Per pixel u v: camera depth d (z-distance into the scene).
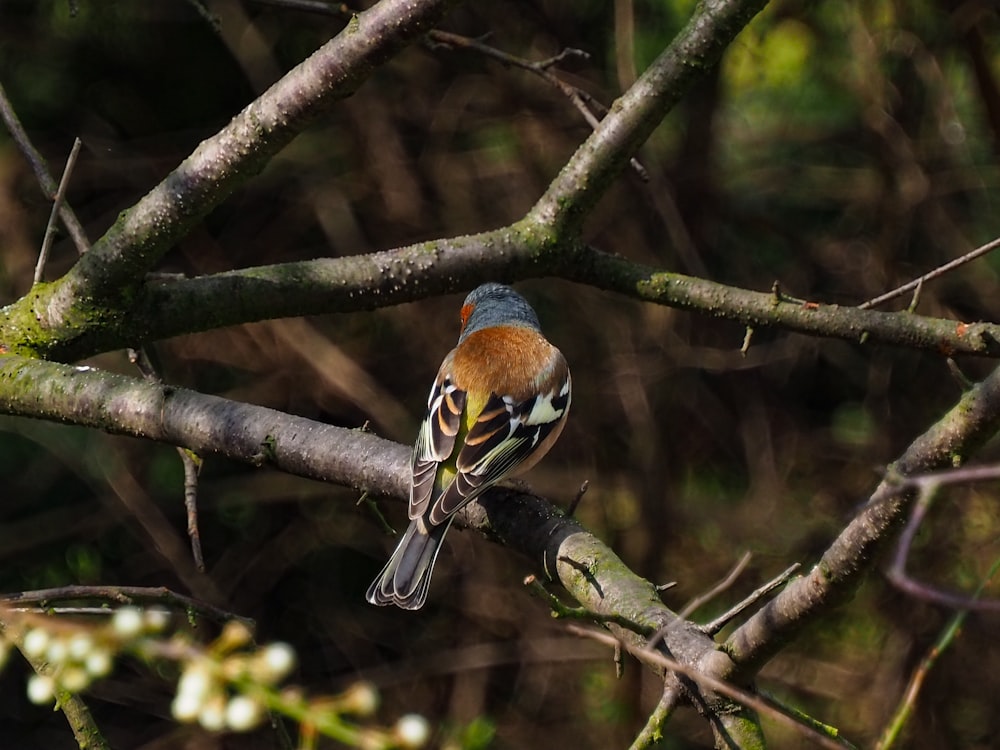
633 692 13.80
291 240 14.73
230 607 14.70
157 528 14.30
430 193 14.43
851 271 14.29
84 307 5.79
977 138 13.71
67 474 14.72
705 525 14.30
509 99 14.06
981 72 12.52
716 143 14.20
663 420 14.52
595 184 6.38
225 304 6.00
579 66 14.18
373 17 4.98
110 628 2.69
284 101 5.15
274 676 2.56
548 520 5.09
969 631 13.21
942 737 13.07
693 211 14.15
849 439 14.59
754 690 4.07
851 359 14.84
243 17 14.20
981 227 13.96
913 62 13.44
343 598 15.27
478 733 3.48
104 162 14.26
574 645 14.41
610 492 14.38
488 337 6.61
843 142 14.20
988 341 6.07
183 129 14.80
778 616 3.86
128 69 14.64
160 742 13.91
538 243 6.41
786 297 6.36
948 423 3.80
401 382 14.45
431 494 5.42
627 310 14.54
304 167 14.48
